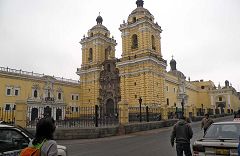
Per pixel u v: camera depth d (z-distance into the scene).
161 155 13.54
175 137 10.45
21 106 23.05
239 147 5.89
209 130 9.59
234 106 102.69
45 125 4.59
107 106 60.97
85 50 68.31
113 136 24.84
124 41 57.81
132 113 42.91
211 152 8.69
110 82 61.12
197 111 53.03
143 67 52.66
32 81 58.91
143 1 60.03
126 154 14.01
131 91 54.16
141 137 23.31
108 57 64.62
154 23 57.22
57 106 62.09
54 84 63.22
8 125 7.34
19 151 7.21
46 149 4.36
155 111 41.94
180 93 72.06
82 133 22.70
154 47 56.28
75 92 67.69
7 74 54.06
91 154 14.21
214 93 96.38
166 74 64.81
